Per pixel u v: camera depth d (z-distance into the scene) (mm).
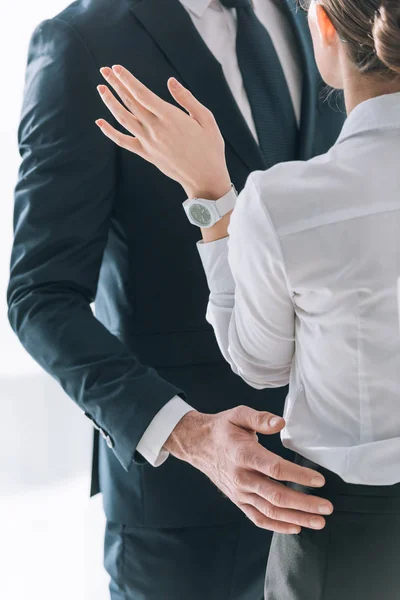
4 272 6203
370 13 1234
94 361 1816
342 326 1270
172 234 1960
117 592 2090
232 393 2002
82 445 5012
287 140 2045
